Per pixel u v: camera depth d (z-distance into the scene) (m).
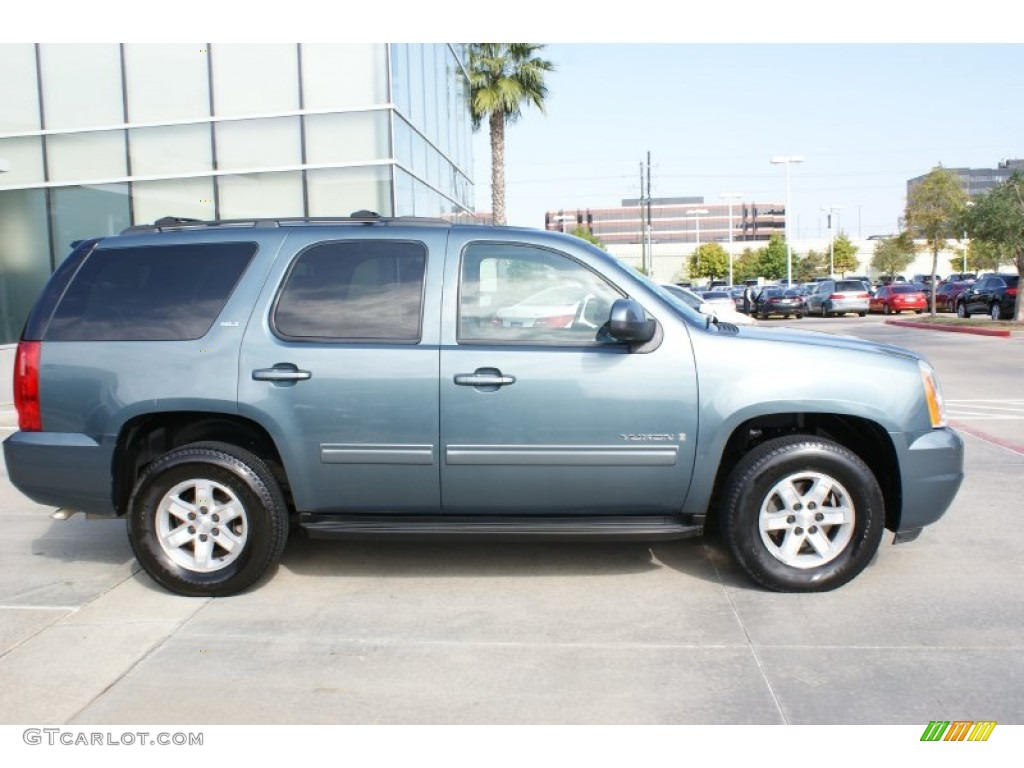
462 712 3.34
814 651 3.82
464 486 4.50
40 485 4.64
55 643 4.01
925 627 4.06
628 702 3.40
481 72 27.14
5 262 17.77
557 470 4.45
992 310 28.52
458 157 25.73
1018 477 7.08
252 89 16.88
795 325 29.94
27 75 17.38
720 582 4.71
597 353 4.43
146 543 4.55
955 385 13.26
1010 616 4.18
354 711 3.36
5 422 11.54
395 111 16.80
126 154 17.30
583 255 4.58
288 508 5.09
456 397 4.42
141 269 4.70
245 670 3.71
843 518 4.47
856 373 4.43
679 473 4.46
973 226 25.81
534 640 3.99
